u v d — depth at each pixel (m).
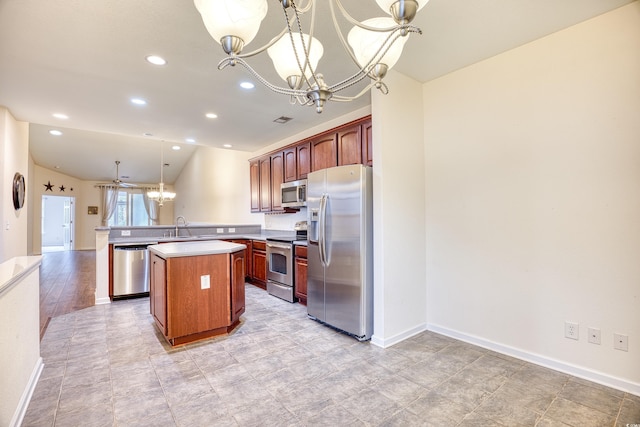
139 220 12.09
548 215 2.33
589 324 2.15
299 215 5.01
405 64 2.74
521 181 2.46
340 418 1.76
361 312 2.83
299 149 4.41
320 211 3.16
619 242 2.04
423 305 3.10
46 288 4.89
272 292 4.49
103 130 4.55
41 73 2.73
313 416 1.78
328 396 1.98
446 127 2.95
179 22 2.05
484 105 2.67
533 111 2.39
